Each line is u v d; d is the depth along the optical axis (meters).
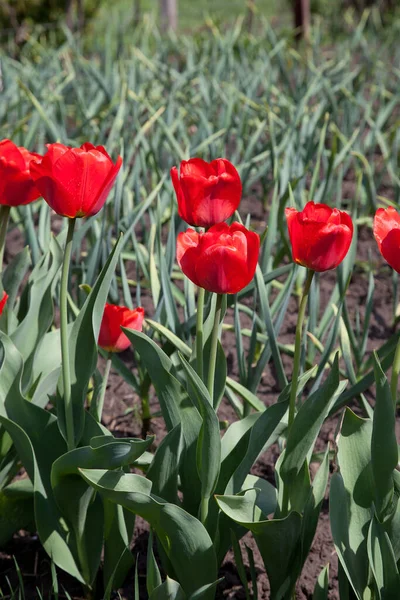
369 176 3.81
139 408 2.75
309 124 4.33
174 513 1.56
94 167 1.47
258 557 2.09
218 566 1.83
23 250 2.12
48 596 1.97
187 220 1.60
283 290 2.72
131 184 3.63
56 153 1.50
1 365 1.77
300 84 5.55
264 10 12.20
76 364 1.72
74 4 8.60
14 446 1.97
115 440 1.64
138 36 7.41
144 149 4.03
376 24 9.09
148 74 5.84
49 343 2.20
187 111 4.95
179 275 3.38
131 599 1.96
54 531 1.85
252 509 1.59
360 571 1.60
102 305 1.69
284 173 3.52
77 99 5.20
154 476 1.68
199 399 1.49
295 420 1.58
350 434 1.61
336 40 9.20
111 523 1.82
